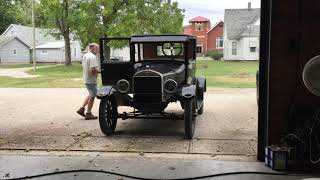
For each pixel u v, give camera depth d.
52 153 7.21
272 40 6.32
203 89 11.09
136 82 8.62
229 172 6.05
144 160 6.71
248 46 57.91
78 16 37.94
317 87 5.58
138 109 8.75
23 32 63.12
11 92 18.53
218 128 9.36
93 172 6.16
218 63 51.12
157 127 9.55
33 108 12.80
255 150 7.34
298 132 6.24
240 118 10.72
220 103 13.73
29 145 7.75
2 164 6.54
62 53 60.84
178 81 9.05
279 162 6.11
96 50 10.36
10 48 62.03
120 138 8.36
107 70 8.94
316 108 6.24
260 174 6.02
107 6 36.91
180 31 40.47
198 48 11.00
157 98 8.60
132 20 36.88
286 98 6.40
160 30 38.78
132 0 37.59
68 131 9.05
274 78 6.39
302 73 6.08
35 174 6.04
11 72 37.44
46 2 41.59
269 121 6.47
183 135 8.64
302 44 6.27
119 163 6.56
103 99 8.47
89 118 10.54
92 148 7.52
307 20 6.23
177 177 5.88
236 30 60.66
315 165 6.10
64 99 15.35
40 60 61.72
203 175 5.95
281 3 6.24
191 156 6.98
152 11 38.97
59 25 46.94
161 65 9.39
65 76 31.22
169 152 7.23
